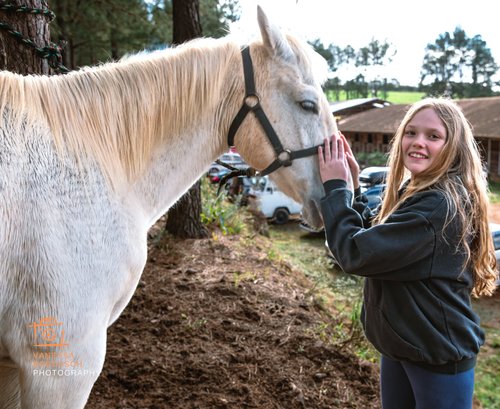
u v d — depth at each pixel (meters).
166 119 1.61
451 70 51.75
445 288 1.44
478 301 5.76
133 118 1.54
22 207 1.27
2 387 1.61
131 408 2.41
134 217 1.53
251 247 5.81
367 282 1.67
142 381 2.63
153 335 3.21
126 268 1.48
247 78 1.66
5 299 1.29
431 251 1.41
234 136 1.71
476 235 1.49
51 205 1.32
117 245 1.44
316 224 1.74
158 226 6.01
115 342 3.06
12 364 1.45
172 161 1.65
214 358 2.93
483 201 1.49
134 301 3.71
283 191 1.79
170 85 1.60
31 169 1.31
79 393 1.41
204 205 6.58
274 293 4.15
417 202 1.46
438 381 1.47
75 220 1.35
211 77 1.64
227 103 1.69
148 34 10.73
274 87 1.66
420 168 1.52
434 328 1.44
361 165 21.08
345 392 2.75
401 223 1.40
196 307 3.69
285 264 5.46
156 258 4.84
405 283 1.47
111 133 1.50
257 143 1.69
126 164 1.55
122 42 11.21
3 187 1.24
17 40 2.14
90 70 1.56
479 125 17.67
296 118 1.66
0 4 2.08
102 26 10.25
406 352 1.48
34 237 1.28
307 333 3.43
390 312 1.51
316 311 4.05
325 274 5.97
